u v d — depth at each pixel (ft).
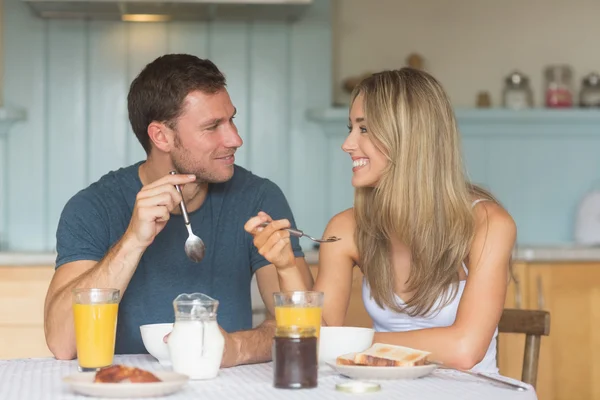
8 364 5.29
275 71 12.94
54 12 12.31
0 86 12.72
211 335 4.63
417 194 6.16
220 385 4.45
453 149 6.25
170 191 5.68
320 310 4.72
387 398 4.09
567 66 13.35
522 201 13.43
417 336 5.62
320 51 12.98
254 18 12.74
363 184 6.33
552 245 12.78
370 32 13.53
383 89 6.21
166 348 5.00
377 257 6.52
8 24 12.55
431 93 6.23
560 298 11.41
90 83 12.71
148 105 6.54
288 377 4.33
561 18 13.69
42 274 10.73
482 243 6.13
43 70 12.64
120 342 6.67
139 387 4.00
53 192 12.67
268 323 5.68
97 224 6.66
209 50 12.86
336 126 13.01
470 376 4.83
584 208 13.00
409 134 6.14
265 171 13.00
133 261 5.82
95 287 5.78
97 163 12.75
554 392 11.37
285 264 5.58
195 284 6.81
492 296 5.94
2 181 12.59
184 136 6.48
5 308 10.66
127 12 12.12
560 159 13.46
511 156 13.41
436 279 6.22
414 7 13.58
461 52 13.62
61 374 4.84
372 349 4.93
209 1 11.45
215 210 6.97
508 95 13.20
